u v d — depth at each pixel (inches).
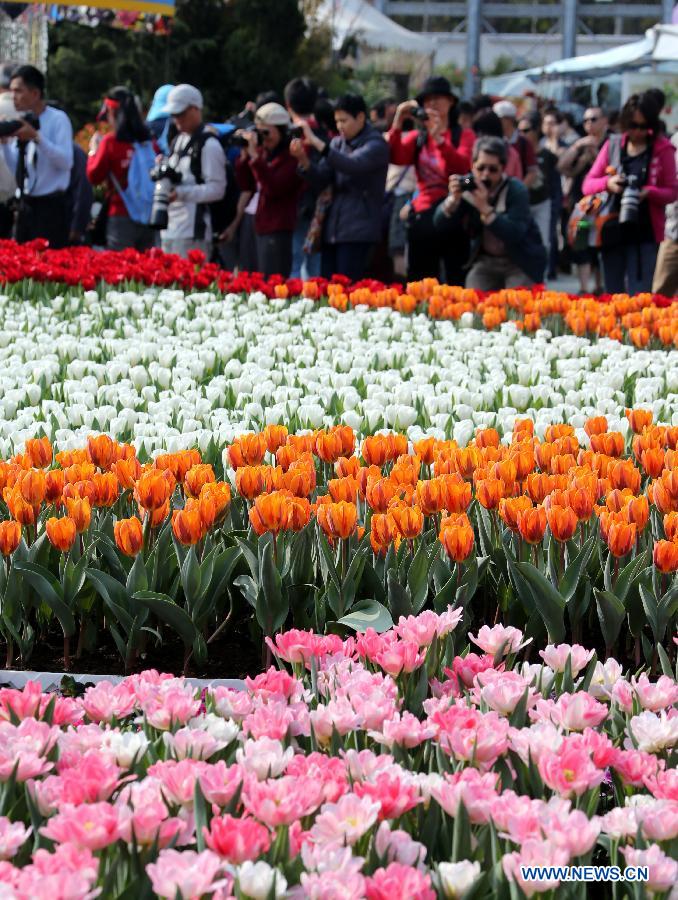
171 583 216.1
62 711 141.1
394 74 2036.2
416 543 208.2
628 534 196.9
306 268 724.0
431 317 497.4
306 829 121.7
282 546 210.4
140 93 1792.6
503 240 565.0
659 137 623.8
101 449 229.0
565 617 226.8
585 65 1675.7
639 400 338.3
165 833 112.6
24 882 97.3
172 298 512.7
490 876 115.9
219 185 634.8
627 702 148.4
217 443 270.1
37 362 361.7
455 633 200.2
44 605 217.9
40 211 636.7
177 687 143.1
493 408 339.6
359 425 292.2
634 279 642.2
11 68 695.1
